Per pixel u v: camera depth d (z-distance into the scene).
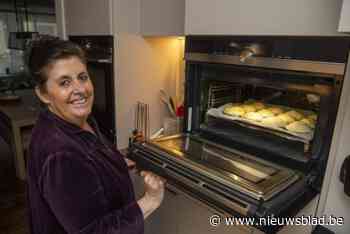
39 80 0.68
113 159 0.76
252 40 1.01
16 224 1.90
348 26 0.72
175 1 1.36
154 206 0.87
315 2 0.84
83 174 0.64
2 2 4.66
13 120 2.34
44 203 0.67
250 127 1.24
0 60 4.92
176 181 1.00
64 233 0.69
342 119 0.89
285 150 1.10
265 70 1.01
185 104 1.36
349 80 0.85
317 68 0.87
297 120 1.13
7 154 3.10
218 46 1.13
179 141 1.27
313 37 0.86
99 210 0.67
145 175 0.92
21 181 2.49
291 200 0.85
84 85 0.70
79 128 0.72
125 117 1.66
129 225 0.71
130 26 1.56
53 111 0.71
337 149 0.92
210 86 1.32
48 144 0.65
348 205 0.93
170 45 1.74
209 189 0.91
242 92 1.36
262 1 0.96
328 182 0.95
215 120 1.35
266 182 0.92
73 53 0.68
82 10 1.68
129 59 1.59
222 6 1.08
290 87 0.98
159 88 1.77
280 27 0.93
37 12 4.94
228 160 1.08
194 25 1.21
